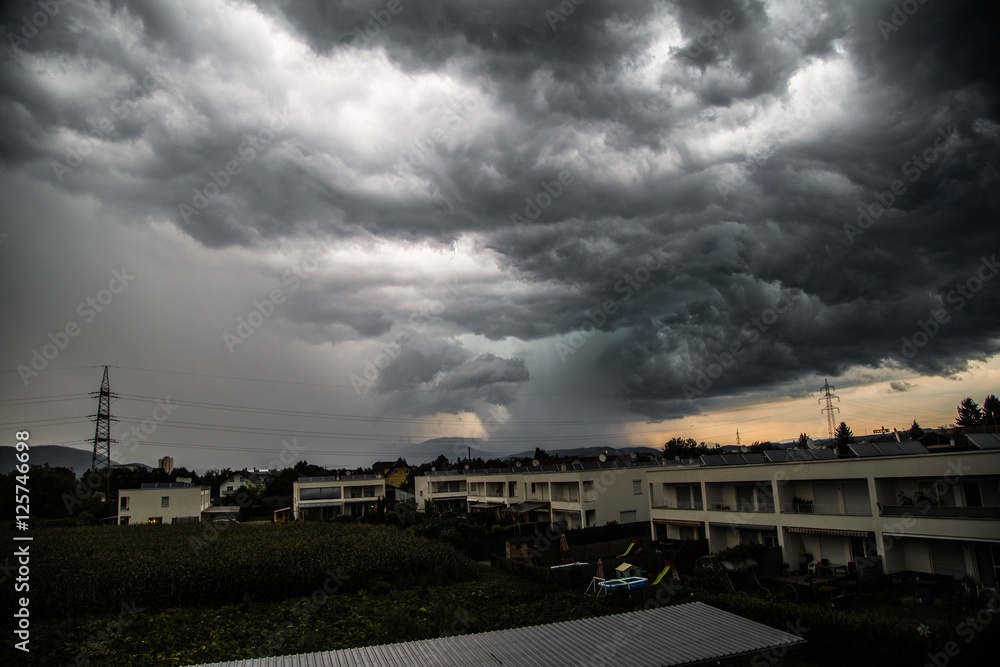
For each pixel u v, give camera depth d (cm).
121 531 5688
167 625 2370
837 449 3444
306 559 3125
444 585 3141
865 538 2747
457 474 8100
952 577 2462
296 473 10769
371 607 2606
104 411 7975
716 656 1323
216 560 3058
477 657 1325
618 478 5138
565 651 1352
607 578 3017
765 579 2894
